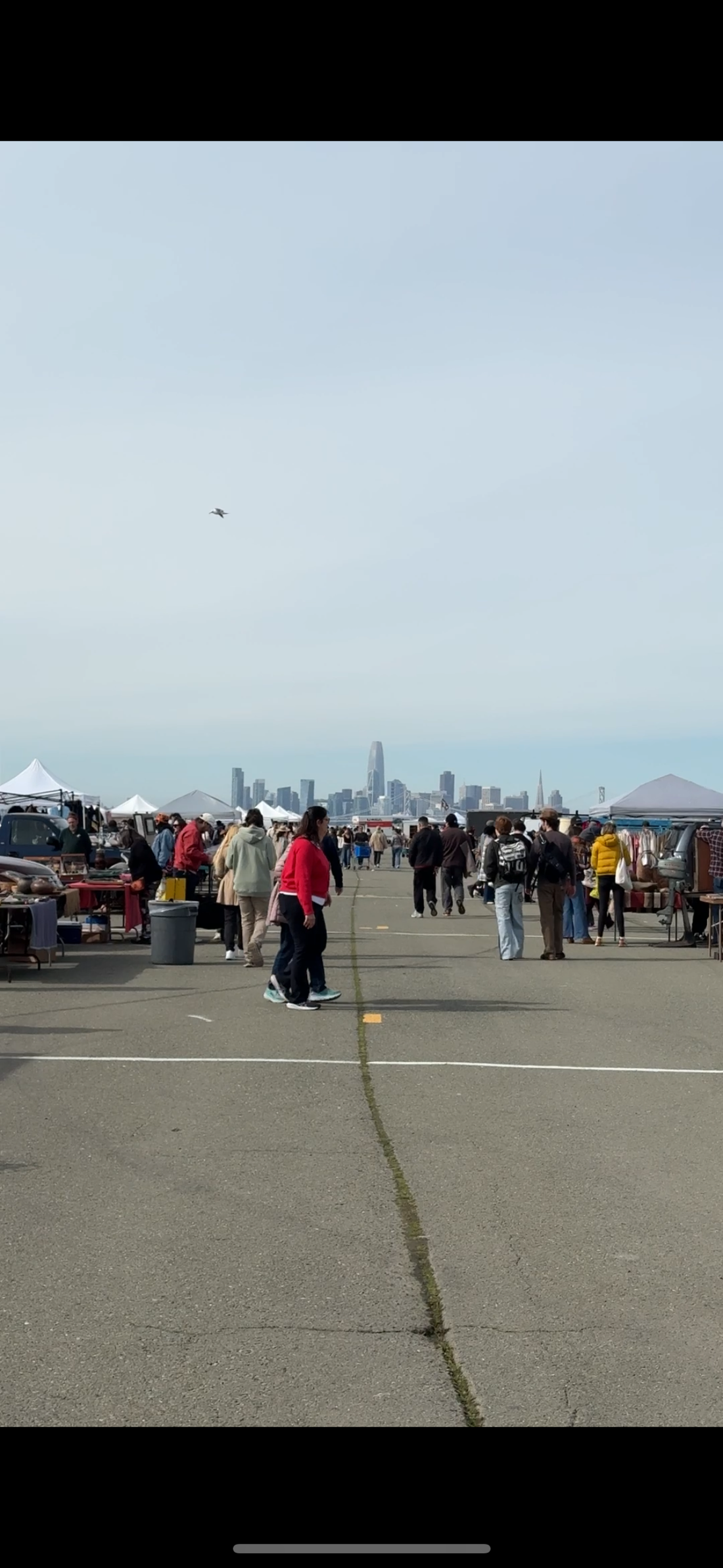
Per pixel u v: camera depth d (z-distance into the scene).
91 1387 4.36
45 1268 5.54
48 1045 11.23
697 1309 5.10
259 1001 14.09
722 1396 4.30
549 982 16.25
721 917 19.77
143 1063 10.39
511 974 17.12
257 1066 10.33
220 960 18.53
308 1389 4.35
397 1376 4.45
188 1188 6.80
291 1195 6.69
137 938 21.67
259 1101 9.02
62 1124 8.25
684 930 23.41
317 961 13.83
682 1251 5.82
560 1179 7.04
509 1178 7.05
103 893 21.73
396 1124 8.35
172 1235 6.00
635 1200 6.64
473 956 19.62
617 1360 4.60
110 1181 6.92
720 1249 5.86
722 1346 4.73
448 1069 10.29
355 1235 6.02
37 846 27.08
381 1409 4.20
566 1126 8.34
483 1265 5.61
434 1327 4.91
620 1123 8.46
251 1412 4.18
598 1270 5.55
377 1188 6.83
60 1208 6.43
